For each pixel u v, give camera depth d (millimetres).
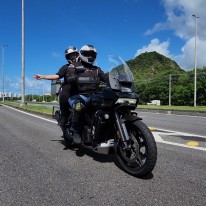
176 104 91125
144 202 3744
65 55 6352
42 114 17219
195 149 6730
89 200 3814
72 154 6211
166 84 95875
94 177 4699
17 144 7352
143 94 99875
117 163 5496
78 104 5504
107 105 4914
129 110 4957
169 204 3682
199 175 4805
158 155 6125
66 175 4793
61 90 6434
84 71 5570
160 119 15688
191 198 3865
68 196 3943
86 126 5551
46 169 5117
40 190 4152
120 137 4852
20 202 3754
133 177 4703
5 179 4602
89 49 5832
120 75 5008
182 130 10375
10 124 11828
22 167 5238
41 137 8414
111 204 3689
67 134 6480
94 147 5375
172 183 4422
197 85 82125
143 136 4582
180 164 5434
